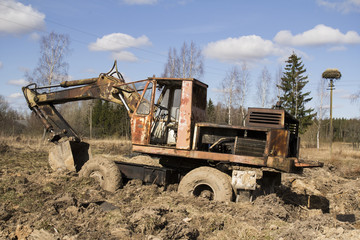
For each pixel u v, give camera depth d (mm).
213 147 7262
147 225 5152
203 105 7812
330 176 13695
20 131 33938
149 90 7609
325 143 50938
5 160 12445
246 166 6938
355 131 47531
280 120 6812
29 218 5719
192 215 5867
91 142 27484
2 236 5039
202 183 6941
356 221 6414
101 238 4793
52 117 9703
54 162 9273
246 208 6371
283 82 43906
